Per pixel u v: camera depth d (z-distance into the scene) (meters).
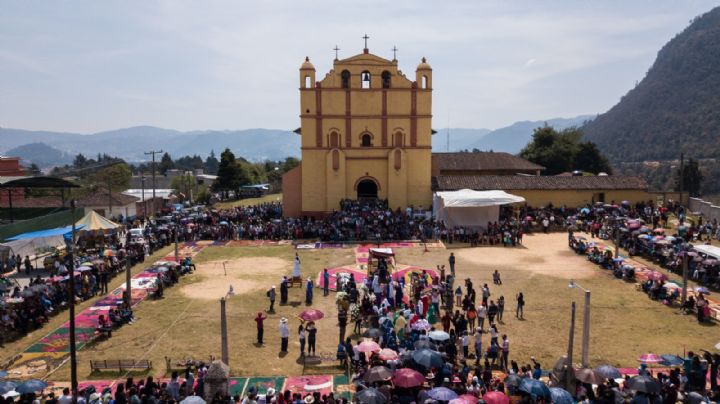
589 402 17.42
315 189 60.97
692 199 60.28
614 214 52.72
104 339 26.47
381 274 34.41
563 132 104.44
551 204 58.28
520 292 30.69
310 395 19.69
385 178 60.97
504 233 48.34
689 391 19.14
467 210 51.53
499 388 18.84
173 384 19.25
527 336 26.59
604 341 25.81
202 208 80.06
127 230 55.97
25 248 45.97
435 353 19.47
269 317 29.75
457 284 35.66
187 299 33.06
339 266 41.25
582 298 32.53
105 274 34.84
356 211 55.84
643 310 30.25
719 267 34.31
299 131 65.81
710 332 26.89
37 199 65.25
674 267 37.72
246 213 60.41
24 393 17.91
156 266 41.00
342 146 60.44
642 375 18.03
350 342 24.17
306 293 33.53
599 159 97.38
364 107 60.06
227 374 19.39
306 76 59.69
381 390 18.38
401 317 25.41
